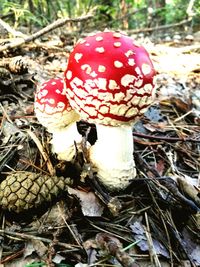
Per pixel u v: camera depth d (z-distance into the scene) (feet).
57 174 0.56
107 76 0.45
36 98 0.55
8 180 0.51
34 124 0.68
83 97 0.47
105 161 0.54
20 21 1.53
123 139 0.52
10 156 0.59
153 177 0.59
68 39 1.37
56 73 0.92
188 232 0.53
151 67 0.48
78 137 0.59
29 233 0.48
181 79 1.07
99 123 0.49
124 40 0.48
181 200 0.53
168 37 1.73
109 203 0.50
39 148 0.59
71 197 0.51
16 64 0.80
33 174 0.52
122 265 0.43
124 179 0.55
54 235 0.47
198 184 0.61
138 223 0.52
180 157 0.68
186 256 0.49
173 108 0.86
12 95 0.77
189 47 1.31
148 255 0.48
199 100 0.93
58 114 0.54
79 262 0.46
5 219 0.51
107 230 0.51
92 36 0.49
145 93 0.47
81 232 0.50
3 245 0.48
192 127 0.79
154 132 0.74
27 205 0.50
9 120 0.67
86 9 1.70
